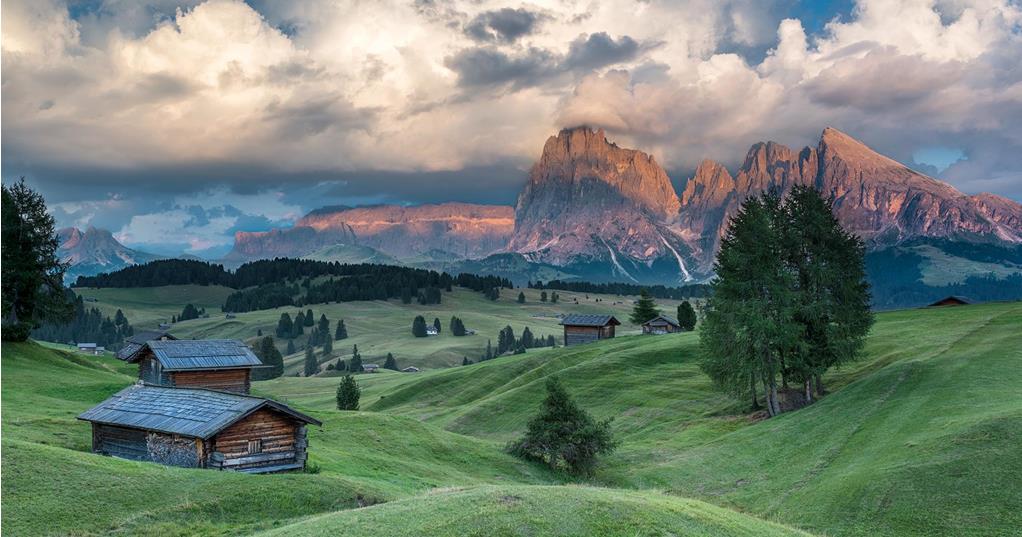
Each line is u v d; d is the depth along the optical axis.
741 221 75.38
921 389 59.25
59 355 92.00
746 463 57.38
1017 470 37.59
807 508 42.81
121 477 34.84
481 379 124.25
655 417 85.00
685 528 27.12
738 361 73.25
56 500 31.38
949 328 86.00
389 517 27.38
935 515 36.28
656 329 157.75
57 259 93.69
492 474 59.25
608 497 29.59
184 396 44.97
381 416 72.12
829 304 72.44
